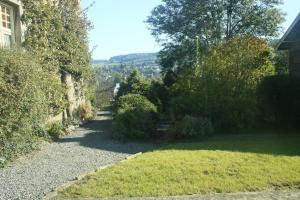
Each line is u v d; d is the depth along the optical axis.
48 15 18.39
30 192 8.62
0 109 11.26
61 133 17.22
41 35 17.80
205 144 13.07
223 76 16.48
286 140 13.58
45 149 13.68
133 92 23.08
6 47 12.76
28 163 11.42
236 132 16.27
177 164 9.93
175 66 37.12
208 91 16.30
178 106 16.70
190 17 36.84
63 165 11.12
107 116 29.55
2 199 8.20
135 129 15.91
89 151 13.33
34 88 12.90
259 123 18.09
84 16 22.92
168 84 23.84
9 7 16.98
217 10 35.66
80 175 9.64
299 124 18.06
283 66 27.06
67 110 21.66
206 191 8.36
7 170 10.59
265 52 18.92
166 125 18.19
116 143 15.11
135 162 10.34
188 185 8.59
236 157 10.56
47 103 15.42
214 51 17.14
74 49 20.95
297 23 20.50
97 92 37.44
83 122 23.05
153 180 8.89
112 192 8.31
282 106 18.47
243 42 17.41
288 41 20.91
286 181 8.81
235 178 8.96
